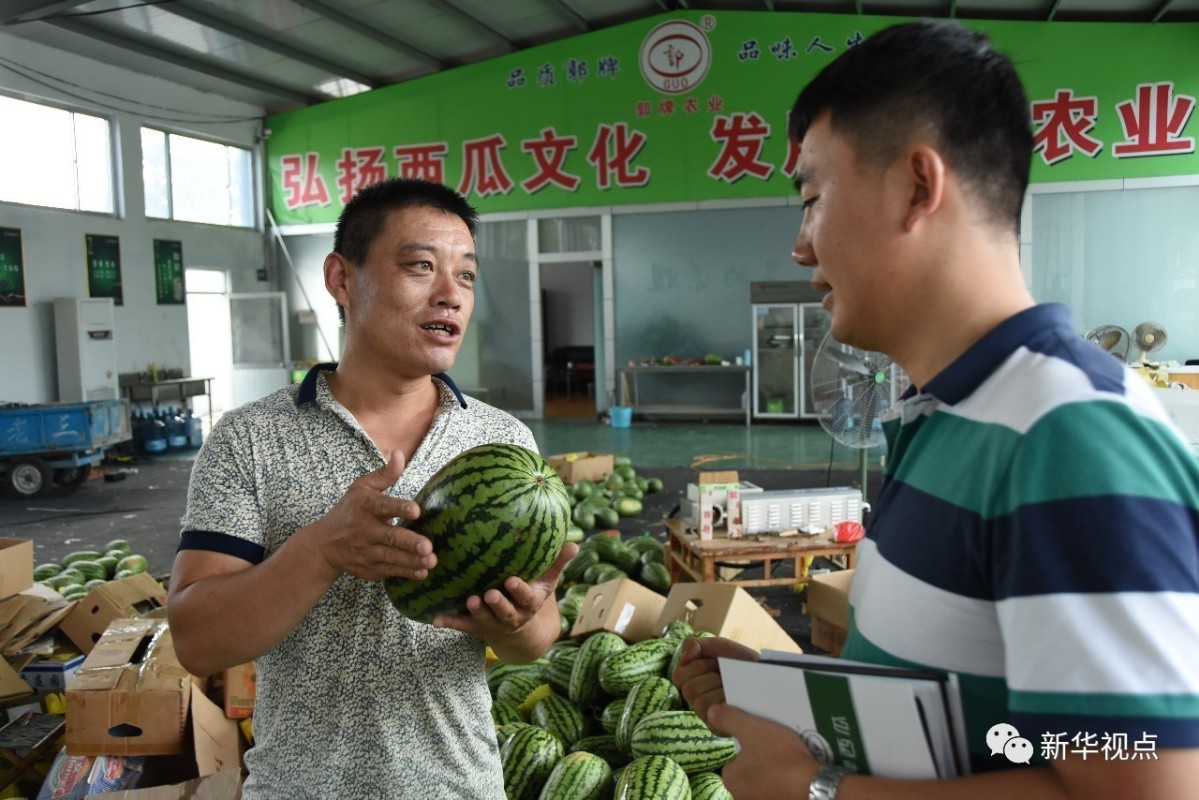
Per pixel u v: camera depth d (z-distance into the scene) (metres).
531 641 1.52
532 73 12.60
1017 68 0.95
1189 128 10.82
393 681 1.42
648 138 12.37
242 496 1.41
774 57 11.82
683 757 2.32
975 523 0.80
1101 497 0.69
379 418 1.57
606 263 12.79
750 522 4.46
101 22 10.05
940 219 0.88
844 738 0.89
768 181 12.07
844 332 0.99
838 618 3.55
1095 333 7.04
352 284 1.53
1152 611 0.67
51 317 10.48
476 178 13.09
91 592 3.30
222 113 13.01
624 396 12.63
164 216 12.29
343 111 13.48
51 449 8.69
